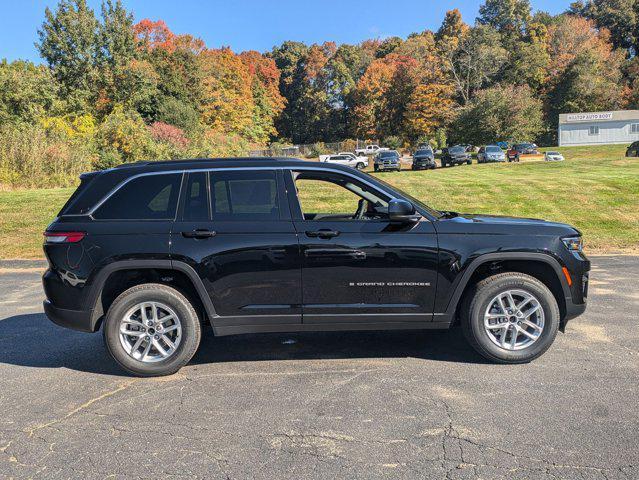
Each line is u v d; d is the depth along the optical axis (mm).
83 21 41625
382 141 77875
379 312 4145
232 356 4562
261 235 4055
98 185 4219
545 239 4152
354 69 105562
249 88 90000
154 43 76000
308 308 4117
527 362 4230
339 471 2719
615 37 97750
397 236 4090
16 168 19469
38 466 2818
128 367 4086
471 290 4207
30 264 9602
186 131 46438
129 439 3098
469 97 80125
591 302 6195
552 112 76000
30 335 5297
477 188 15883
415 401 3549
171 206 4148
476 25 95250
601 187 15164
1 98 34875
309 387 3830
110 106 42625
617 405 3430
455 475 2662
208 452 2932
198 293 4098
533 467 2723
